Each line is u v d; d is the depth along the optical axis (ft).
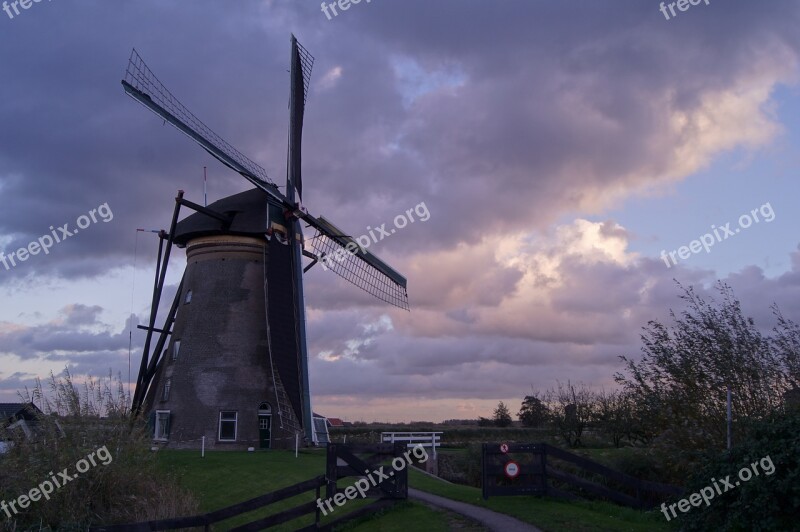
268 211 116.88
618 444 118.01
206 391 112.68
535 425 176.96
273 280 113.29
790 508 40.19
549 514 52.54
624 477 58.34
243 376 114.11
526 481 60.75
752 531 41.06
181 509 64.44
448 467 99.55
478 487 85.35
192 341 115.85
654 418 63.26
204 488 78.79
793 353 58.85
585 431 134.41
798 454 40.04
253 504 52.90
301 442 111.86
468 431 158.92
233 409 112.06
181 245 126.21
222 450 108.68
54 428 62.59
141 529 48.98
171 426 111.86
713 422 59.52
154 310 114.42
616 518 52.21
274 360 109.70
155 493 65.72
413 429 182.09
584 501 58.29
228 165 111.75
